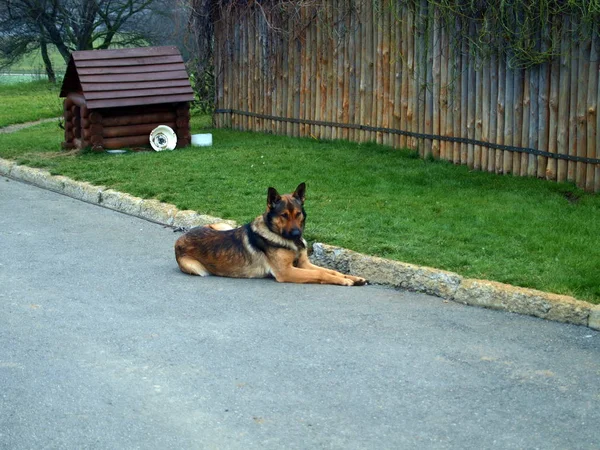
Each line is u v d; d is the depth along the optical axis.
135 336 8.99
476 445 6.49
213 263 10.93
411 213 11.95
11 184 14.68
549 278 10.05
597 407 7.14
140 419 6.98
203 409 7.16
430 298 10.38
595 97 12.41
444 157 14.11
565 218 11.62
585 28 12.37
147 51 15.76
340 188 12.99
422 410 7.11
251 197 12.80
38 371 8.02
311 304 10.14
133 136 15.72
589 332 9.02
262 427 6.82
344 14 15.16
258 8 16.45
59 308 10.05
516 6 12.80
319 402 7.28
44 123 19.88
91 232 12.30
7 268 11.13
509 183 12.94
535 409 7.11
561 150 12.80
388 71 14.69
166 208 12.66
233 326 9.30
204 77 18.03
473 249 10.91
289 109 16.33
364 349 8.54
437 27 13.91
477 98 13.56
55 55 46.84
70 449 6.50
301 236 10.73
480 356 8.33
